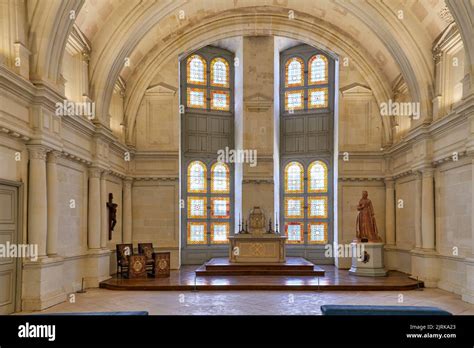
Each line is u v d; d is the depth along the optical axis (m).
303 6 16.56
